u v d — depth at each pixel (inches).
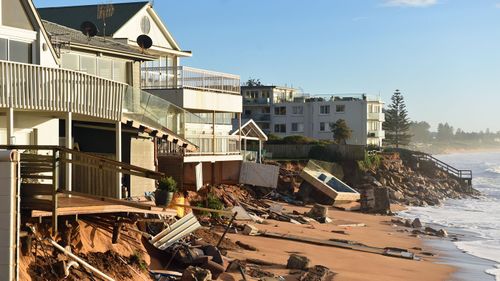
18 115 908.0
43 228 716.0
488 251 1584.6
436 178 3486.7
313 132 4212.6
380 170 3097.9
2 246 625.9
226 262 1057.5
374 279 1149.1
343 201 2332.7
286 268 1126.4
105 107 944.3
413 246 1592.0
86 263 723.4
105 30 1707.7
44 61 923.4
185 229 987.9
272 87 4328.3
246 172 2116.1
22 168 705.0
